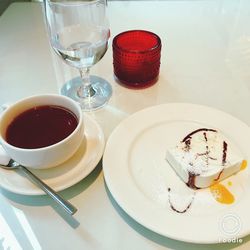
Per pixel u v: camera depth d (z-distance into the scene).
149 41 0.71
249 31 0.88
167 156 0.49
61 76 0.73
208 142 0.50
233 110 0.62
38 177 0.47
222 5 1.02
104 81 0.71
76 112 0.48
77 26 0.67
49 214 0.45
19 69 0.76
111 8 1.02
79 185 0.49
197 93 0.67
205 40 0.85
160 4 1.03
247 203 0.42
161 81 0.71
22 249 0.41
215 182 0.45
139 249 0.41
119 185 0.44
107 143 0.51
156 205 0.42
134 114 0.56
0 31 0.92
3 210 0.46
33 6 1.05
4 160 0.48
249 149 0.49
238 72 0.73
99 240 0.42
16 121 0.49
